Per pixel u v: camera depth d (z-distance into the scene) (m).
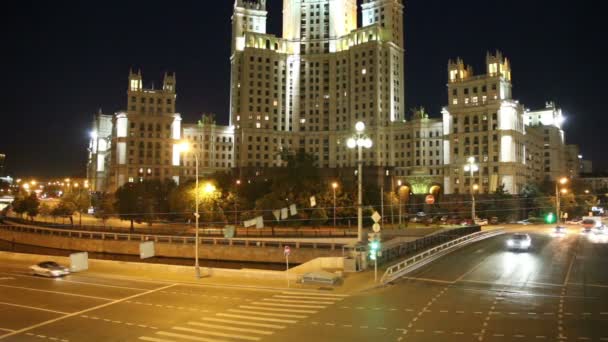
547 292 38.69
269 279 46.59
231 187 114.62
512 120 173.25
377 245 44.06
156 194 135.75
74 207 137.75
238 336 28.20
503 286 41.31
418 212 174.25
